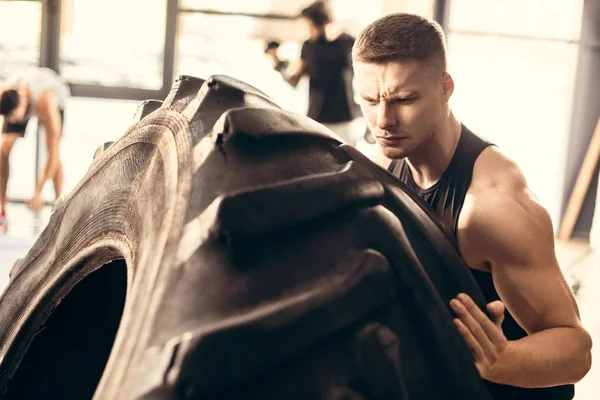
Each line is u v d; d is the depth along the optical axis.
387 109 0.98
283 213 0.68
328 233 0.70
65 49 5.61
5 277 3.35
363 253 0.70
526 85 5.88
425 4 5.64
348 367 0.65
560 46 5.81
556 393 1.13
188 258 0.67
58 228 1.03
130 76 5.66
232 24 5.63
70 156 5.68
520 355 0.93
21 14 5.54
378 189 0.76
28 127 5.59
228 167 0.72
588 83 5.82
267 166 0.73
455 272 0.79
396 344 0.68
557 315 1.00
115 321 1.05
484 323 0.77
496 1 5.74
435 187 1.08
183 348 0.60
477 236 1.01
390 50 0.96
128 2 5.55
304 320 0.63
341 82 4.82
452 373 0.71
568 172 5.95
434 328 0.71
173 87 0.94
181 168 0.76
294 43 5.63
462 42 5.81
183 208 0.71
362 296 0.67
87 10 5.55
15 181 5.61
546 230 1.01
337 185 0.72
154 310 0.65
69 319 1.02
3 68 5.61
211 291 0.64
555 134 5.92
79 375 1.03
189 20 5.63
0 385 1.00
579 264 4.79
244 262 0.66
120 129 5.72
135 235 0.79
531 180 5.98
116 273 1.03
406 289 0.71
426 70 0.97
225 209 0.65
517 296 1.01
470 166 1.06
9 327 1.04
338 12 5.60
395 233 0.73
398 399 0.67
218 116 0.82
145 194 0.80
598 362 2.78
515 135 5.92
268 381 0.62
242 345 0.61
